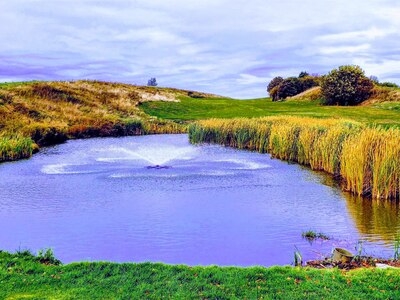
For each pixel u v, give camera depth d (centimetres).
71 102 6462
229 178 2412
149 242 1402
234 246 1354
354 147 2084
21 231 1531
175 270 970
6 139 3497
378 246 1331
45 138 4353
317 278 924
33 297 841
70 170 2709
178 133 5600
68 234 1493
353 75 7575
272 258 1253
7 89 6147
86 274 952
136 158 3247
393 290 866
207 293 847
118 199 1959
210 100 8669
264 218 1655
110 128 5338
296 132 3102
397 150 1912
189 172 2589
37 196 2041
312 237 1425
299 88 10188
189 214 1712
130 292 861
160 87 9988
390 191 1939
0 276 940
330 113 5838
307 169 2716
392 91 7256
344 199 1945
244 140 3828
